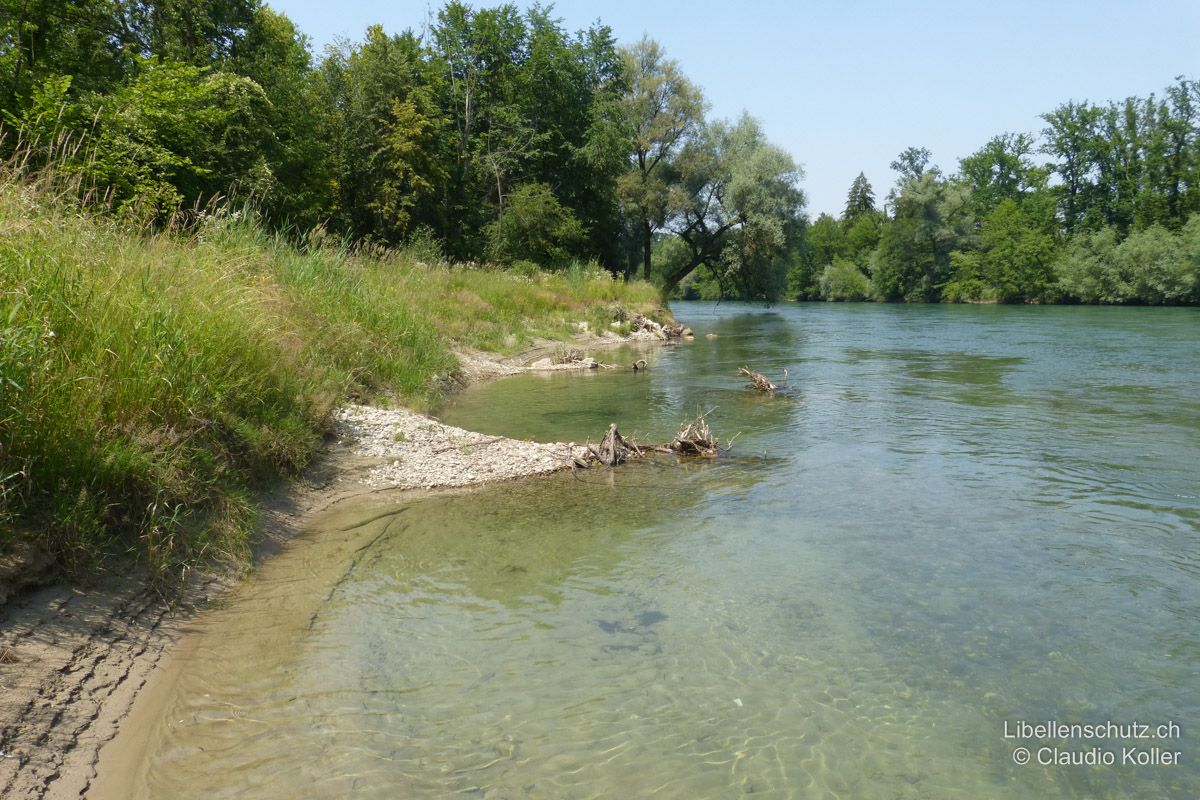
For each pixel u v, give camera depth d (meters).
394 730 3.98
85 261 6.54
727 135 50.00
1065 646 4.96
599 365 20.08
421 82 44.38
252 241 12.72
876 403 14.38
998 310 53.78
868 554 6.57
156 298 7.06
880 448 10.61
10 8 22.80
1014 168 78.44
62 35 24.97
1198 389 15.56
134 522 5.56
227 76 25.09
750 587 5.89
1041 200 70.75
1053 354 22.92
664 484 8.90
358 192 37.25
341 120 36.69
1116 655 4.86
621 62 50.53
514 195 42.19
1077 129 68.44
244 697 4.27
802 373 19.05
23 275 5.70
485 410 13.46
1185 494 8.24
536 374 18.69
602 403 14.32
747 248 48.38
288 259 13.27
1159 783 3.67
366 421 10.41
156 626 4.95
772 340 30.20
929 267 73.69
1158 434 11.27
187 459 6.27
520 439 11.13
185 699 4.24
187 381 6.84
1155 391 15.38
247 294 9.06
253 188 22.81
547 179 48.03
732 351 25.44
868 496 8.32
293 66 36.00
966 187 77.00
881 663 4.76
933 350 24.98
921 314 50.22
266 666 4.63
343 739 3.89
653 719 4.14
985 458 9.95
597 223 49.50
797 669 4.69
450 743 3.88
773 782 3.62
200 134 22.28
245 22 31.36
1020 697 4.39
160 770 3.60
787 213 47.97
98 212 8.20
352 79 37.84
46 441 5.06
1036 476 9.03
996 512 7.70
